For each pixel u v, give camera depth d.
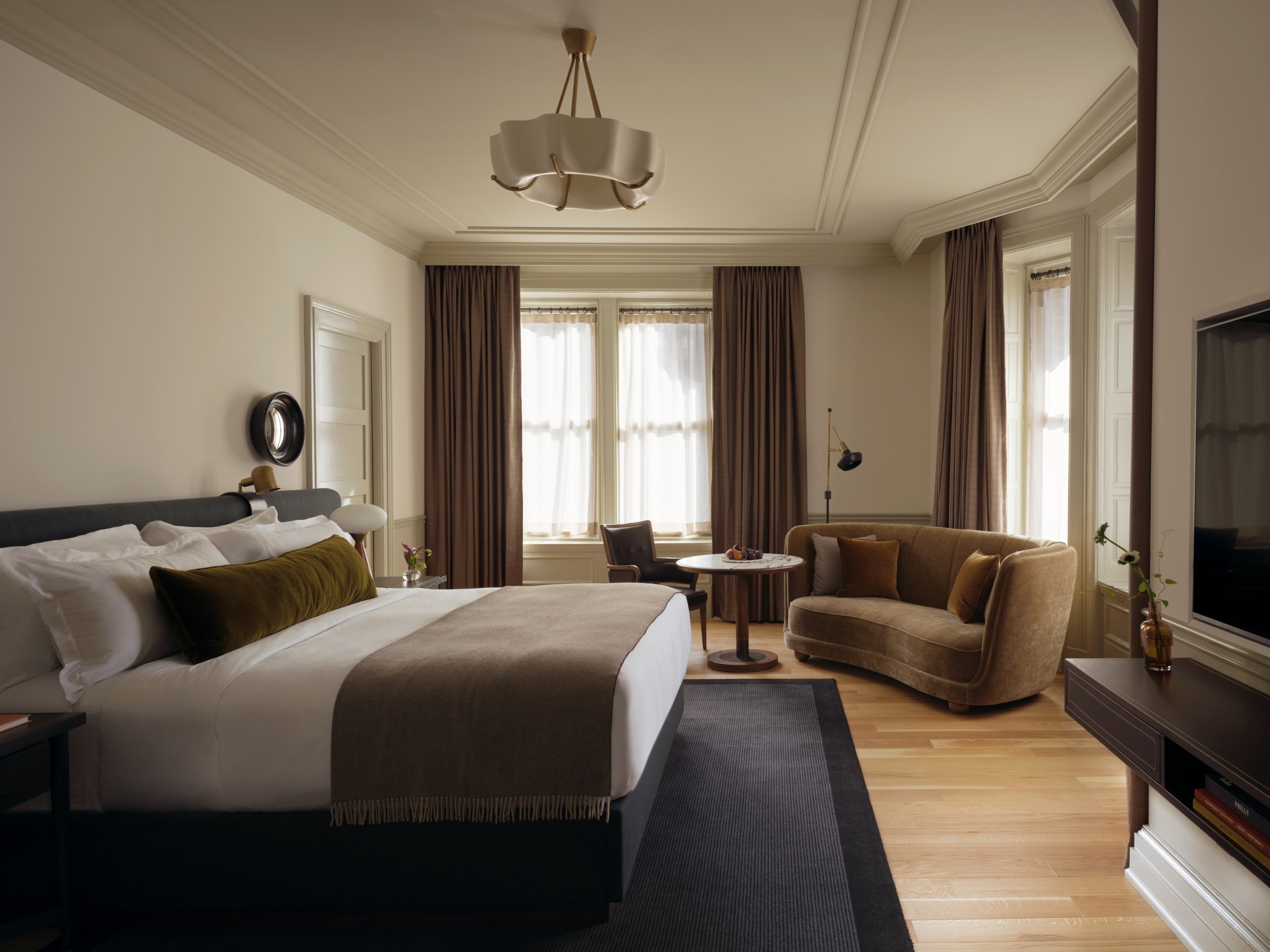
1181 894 2.06
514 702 2.08
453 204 4.80
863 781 3.02
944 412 5.12
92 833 2.09
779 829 2.64
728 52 2.98
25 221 2.64
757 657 4.78
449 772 2.05
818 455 5.91
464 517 5.91
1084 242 4.30
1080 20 2.74
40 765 1.96
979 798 2.87
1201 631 2.15
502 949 2.01
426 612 3.03
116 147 3.02
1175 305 2.24
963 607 4.06
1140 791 2.30
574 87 2.98
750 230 5.35
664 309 6.27
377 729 2.07
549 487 6.29
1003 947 2.00
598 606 3.08
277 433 3.98
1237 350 1.94
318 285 4.42
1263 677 2.04
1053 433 4.89
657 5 2.67
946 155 3.99
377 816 2.05
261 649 2.37
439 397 5.87
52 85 2.75
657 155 2.84
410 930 2.11
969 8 2.66
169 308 3.29
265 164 3.87
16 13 2.55
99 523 2.73
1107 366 4.25
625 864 2.07
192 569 2.55
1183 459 2.21
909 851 2.49
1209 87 2.06
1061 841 2.55
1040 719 3.72
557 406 6.28
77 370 2.84
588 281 5.95
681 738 3.50
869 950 1.98
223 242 3.62
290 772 2.08
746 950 1.99
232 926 2.15
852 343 5.87
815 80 3.21
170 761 2.09
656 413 6.27
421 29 2.81
